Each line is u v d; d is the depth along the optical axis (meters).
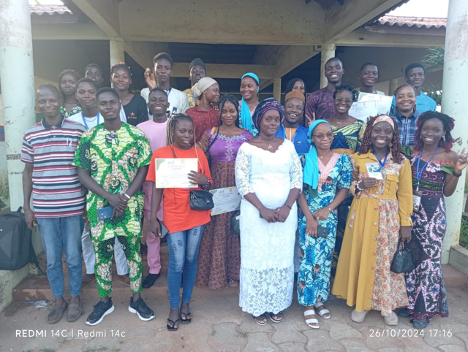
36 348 2.66
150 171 2.76
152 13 6.74
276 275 2.87
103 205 2.78
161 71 3.87
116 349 2.65
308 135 3.02
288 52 9.21
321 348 2.67
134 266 2.97
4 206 5.29
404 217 2.85
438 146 2.98
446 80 3.70
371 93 3.93
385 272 2.88
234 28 6.96
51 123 2.81
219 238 3.24
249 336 2.81
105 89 2.69
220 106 3.15
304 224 3.01
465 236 4.26
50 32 6.70
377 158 2.93
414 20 7.72
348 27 6.12
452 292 3.56
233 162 3.17
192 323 2.99
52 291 3.01
